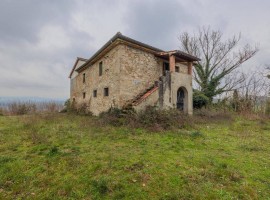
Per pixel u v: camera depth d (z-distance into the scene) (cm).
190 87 1287
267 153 536
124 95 1099
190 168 407
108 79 1229
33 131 741
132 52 1158
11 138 648
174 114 941
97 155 480
